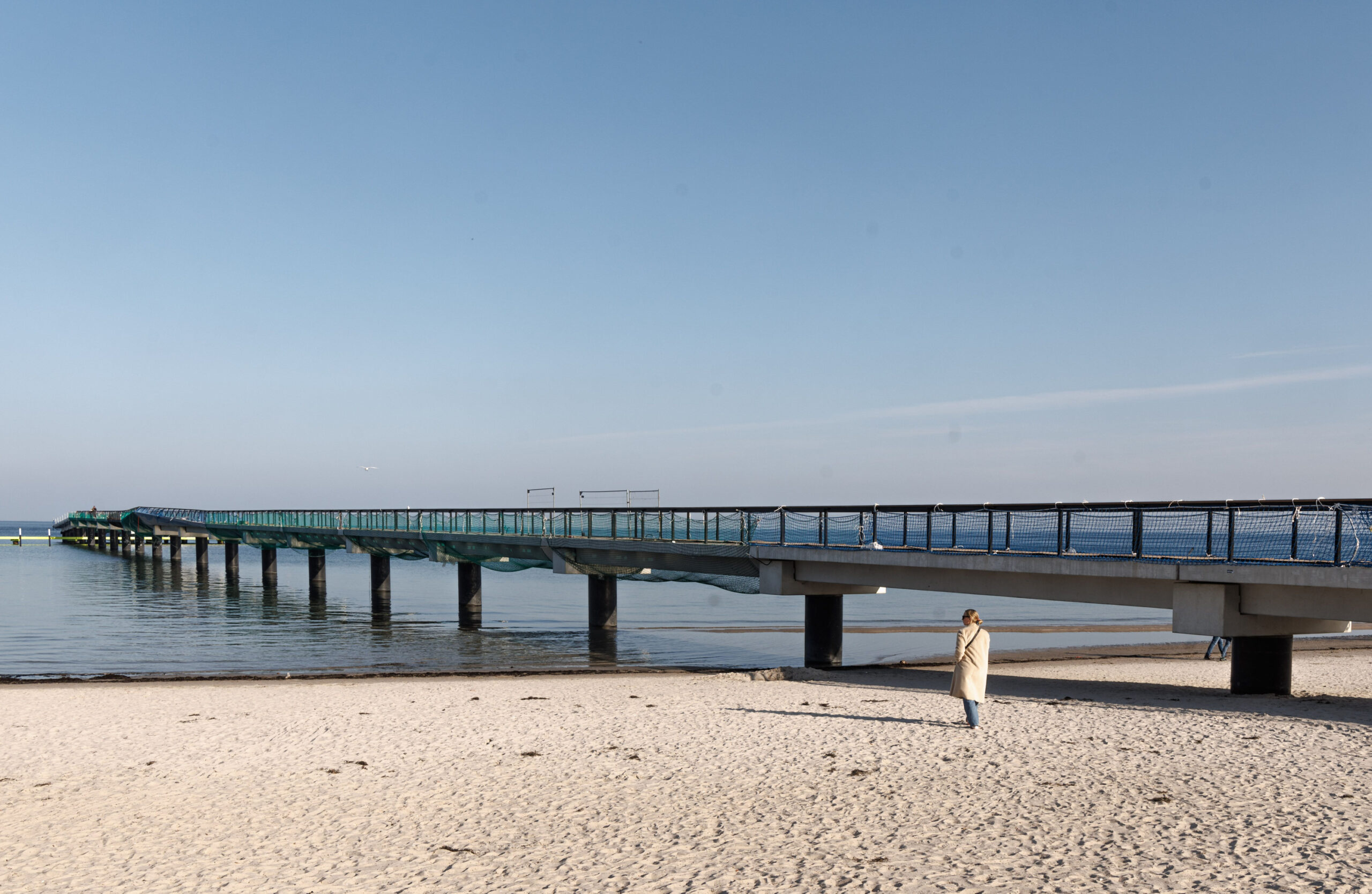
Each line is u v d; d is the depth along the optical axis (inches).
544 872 338.6
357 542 2050.9
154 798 450.0
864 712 661.9
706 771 489.4
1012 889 307.1
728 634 1460.4
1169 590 712.4
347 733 604.1
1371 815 380.5
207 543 3132.4
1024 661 1093.8
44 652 1238.9
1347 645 1357.0
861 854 347.6
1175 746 524.7
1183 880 311.0
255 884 330.6
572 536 1379.2
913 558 872.3
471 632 1499.8
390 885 327.6
